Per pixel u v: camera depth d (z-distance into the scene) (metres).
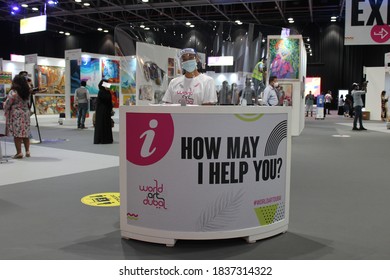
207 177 2.43
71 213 3.18
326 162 5.79
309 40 21.81
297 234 2.71
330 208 3.35
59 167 5.28
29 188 4.05
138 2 17.12
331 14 20.23
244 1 15.54
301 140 8.86
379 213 3.21
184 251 2.40
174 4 16.14
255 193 2.54
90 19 20.09
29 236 2.64
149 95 5.29
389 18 7.27
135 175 2.53
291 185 4.24
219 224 2.46
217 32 5.24
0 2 18.36
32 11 19.39
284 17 19.62
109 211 3.24
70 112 13.39
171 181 2.45
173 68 5.19
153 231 2.49
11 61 14.88
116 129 11.13
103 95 7.86
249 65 5.22
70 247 2.45
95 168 5.21
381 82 17.34
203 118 2.40
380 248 2.45
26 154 6.19
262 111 2.52
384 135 10.08
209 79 3.46
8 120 5.88
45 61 15.20
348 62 22.78
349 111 19.14
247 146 2.49
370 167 5.36
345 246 2.48
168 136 2.43
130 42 6.09
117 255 2.33
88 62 13.77
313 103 21.08
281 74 9.70
